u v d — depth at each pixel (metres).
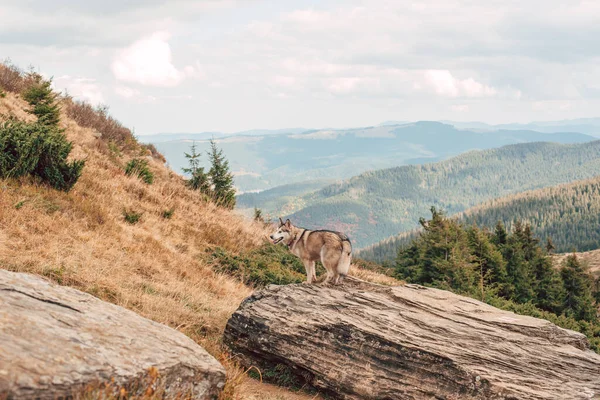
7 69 24.56
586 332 20.34
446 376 6.37
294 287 9.01
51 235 9.89
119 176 17.50
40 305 4.16
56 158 12.68
